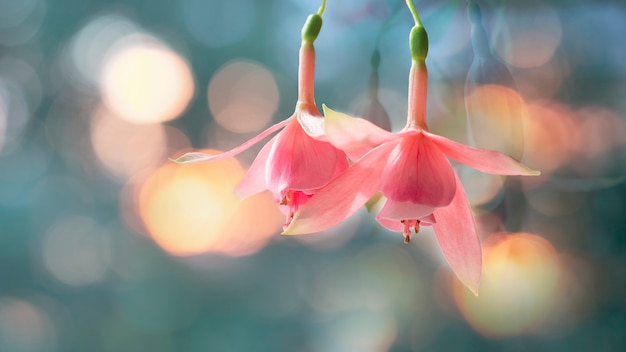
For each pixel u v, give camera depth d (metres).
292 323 0.81
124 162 0.97
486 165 0.31
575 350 0.50
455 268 0.33
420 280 0.65
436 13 0.45
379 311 0.66
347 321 0.69
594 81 0.48
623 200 0.47
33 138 0.95
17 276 0.93
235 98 0.88
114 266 0.94
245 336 0.83
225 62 0.87
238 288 0.88
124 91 0.91
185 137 0.94
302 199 0.33
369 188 0.32
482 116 0.35
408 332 0.62
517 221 0.41
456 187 0.32
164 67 0.90
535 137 0.48
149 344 0.87
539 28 0.47
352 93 0.70
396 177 0.32
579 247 0.49
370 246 0.71
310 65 0.33
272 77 0.86
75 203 0.96
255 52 0.86
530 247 0.49
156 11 0.88
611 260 0.49
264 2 0.84
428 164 0.32
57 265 0.94
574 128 0.48
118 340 0.89
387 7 0.54
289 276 0.85
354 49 0.66
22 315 0.92
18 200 0.94
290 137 0.33
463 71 0.45
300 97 0.33
